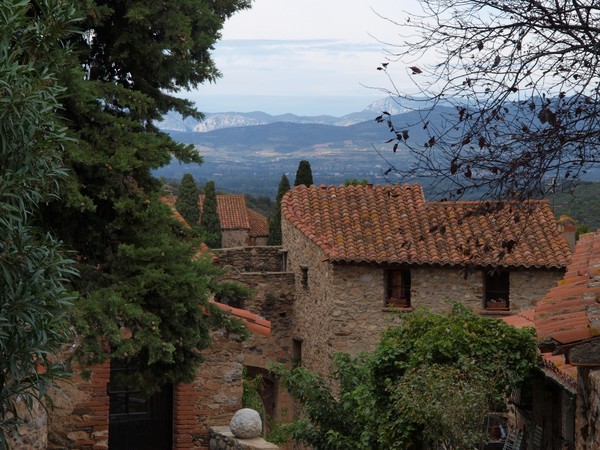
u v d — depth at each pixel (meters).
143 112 16.12
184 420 18.50
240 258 38.16
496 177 9.02
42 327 8.65
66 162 14.48
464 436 14.19
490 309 30.20
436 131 9.08
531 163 8.96
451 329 16.33
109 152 15.30
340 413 19.84
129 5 15.69
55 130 9.58
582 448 8.73
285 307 36.09
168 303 15.41
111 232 15.52
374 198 33.78
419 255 30.30
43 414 12.38
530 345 16.12
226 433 17.77
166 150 16.05
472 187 9.05
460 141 9.02
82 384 17.17
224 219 80.06
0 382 8.89
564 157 8.96
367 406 17.84
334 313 31.09
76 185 14.43
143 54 16.14
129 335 17.30
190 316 15.90
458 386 14.54
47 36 9.60
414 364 16.45
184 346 16.20
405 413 15.72
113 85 15.66
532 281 30.12
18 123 8.39
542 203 32.28
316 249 32.75
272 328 36.06
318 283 32.78
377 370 17.52
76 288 15.16
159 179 16.25
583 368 8.72
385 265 30.70
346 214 33.09
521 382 16.27
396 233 31.55
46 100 8.98
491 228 30.89
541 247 30.16
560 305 9.81
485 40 9.15
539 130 8.95
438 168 9.06
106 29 16.38
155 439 18.91
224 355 18.69
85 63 16.67
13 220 8.66
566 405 14.42
